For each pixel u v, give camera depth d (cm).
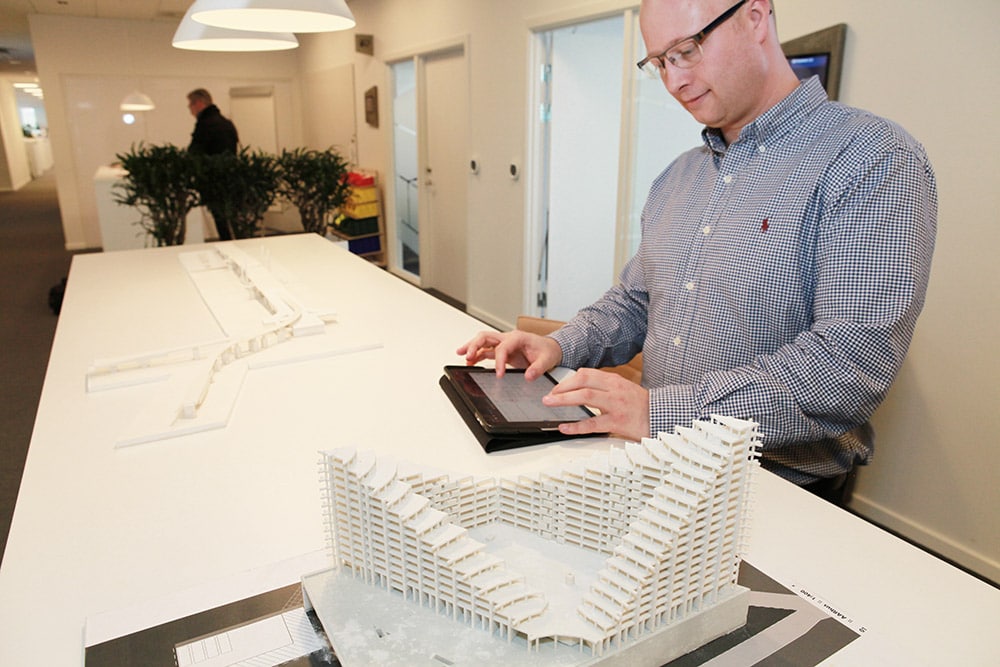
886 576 71
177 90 772
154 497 86
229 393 120
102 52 728
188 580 69
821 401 95
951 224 191
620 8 311
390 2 543
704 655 59
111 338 159
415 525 58
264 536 77
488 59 419
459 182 494
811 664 58
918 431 209
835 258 100
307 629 62
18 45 989
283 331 156
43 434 106
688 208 126
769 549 76
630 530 59
